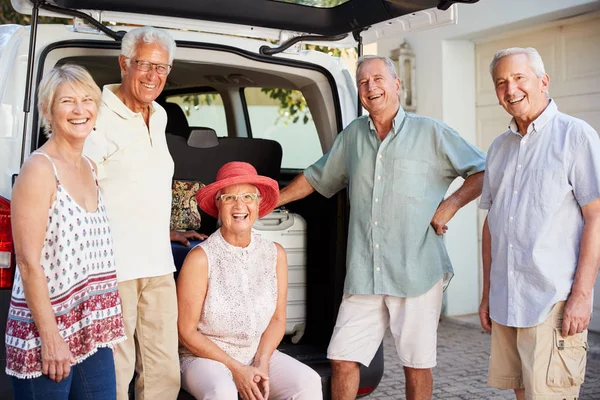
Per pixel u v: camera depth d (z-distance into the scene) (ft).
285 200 11.82
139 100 9.31
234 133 15.56
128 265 9.11
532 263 9.27
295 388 9.89
